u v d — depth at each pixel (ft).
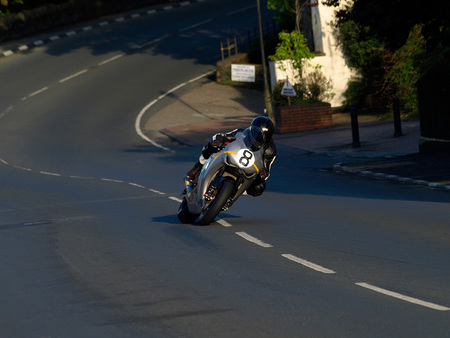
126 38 444.14
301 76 278.05
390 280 62.08
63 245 83.97
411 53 241.96
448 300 55.52
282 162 182.19
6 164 213.05
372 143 197.16
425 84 158.71
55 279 67.00
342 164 161.07
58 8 472.85
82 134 276.62
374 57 279.90
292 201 116.67
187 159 204.95
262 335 48.19
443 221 90.79
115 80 371.97
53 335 50.29
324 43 281.13
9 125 301.02
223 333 48.83
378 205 106.93
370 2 156.76
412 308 53.52
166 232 89.71
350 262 69.51
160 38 440.45
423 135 161.99
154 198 128.57
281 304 55.42
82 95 349.00
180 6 521.65
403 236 82.12
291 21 348.79
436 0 146.10
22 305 58.54
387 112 265.95
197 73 379.96
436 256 71.15
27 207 124.67
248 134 86.94
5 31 440.04
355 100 285.02
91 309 56.18
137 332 49.93
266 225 92.99
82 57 412.16
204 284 62.44
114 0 506.07
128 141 259.39
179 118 303.89
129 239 85.92
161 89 354.95
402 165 147.13
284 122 249.55
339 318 51.47
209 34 441.68
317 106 250.57
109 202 125.49
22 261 76.18
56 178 173.88
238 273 66.13
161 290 60.95
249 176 86.58
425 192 117.08
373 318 51.29
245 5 506.07
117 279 65.62
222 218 100.78
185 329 50.06
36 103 338.13
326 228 89.30
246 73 302.04
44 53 420.36
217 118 301.63
